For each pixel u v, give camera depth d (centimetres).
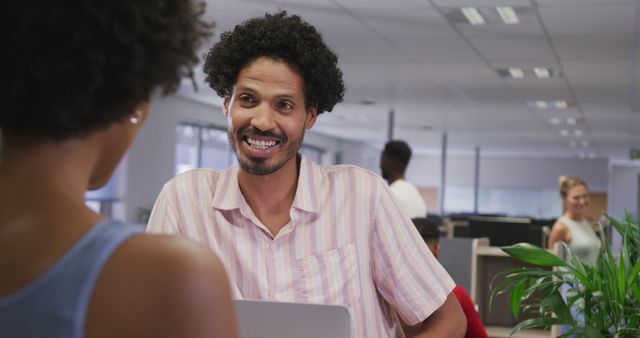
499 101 1061
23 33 56
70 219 59
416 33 645
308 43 138
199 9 70
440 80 895
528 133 1509
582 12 545
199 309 57
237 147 137
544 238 596
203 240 142
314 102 141
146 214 993
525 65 776
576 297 201
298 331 110
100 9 58
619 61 725
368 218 145
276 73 134
